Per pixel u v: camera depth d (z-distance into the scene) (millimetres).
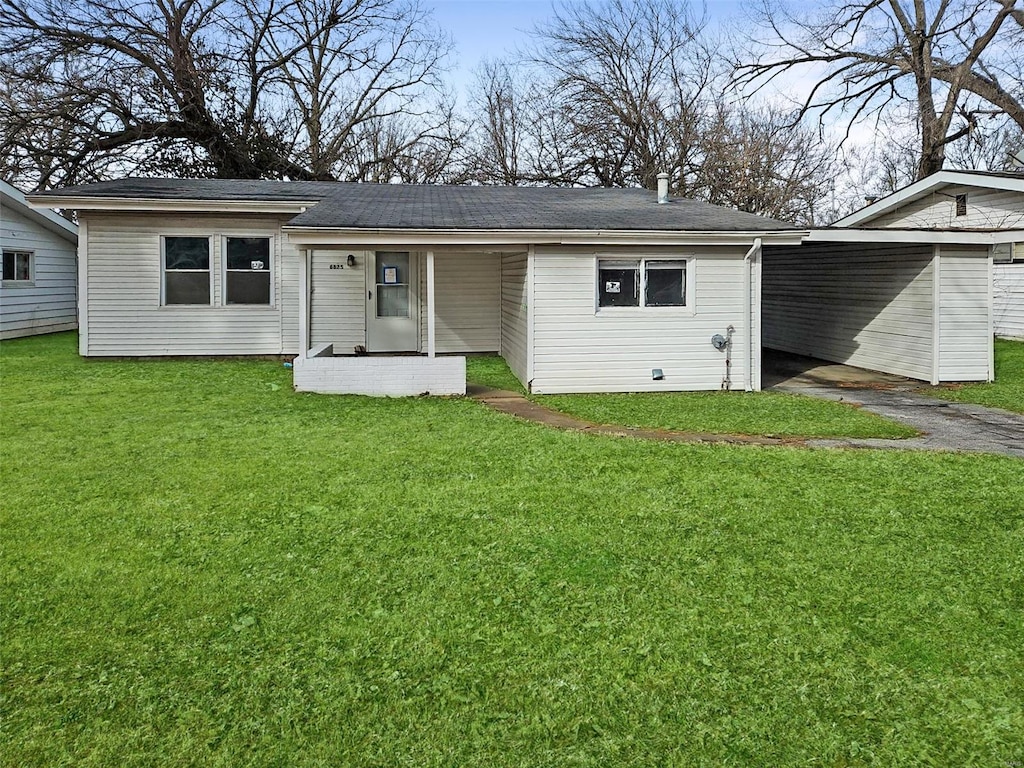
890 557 4578
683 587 4168
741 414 9328
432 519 5168
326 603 3973
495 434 7742
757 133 29688
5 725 2975
